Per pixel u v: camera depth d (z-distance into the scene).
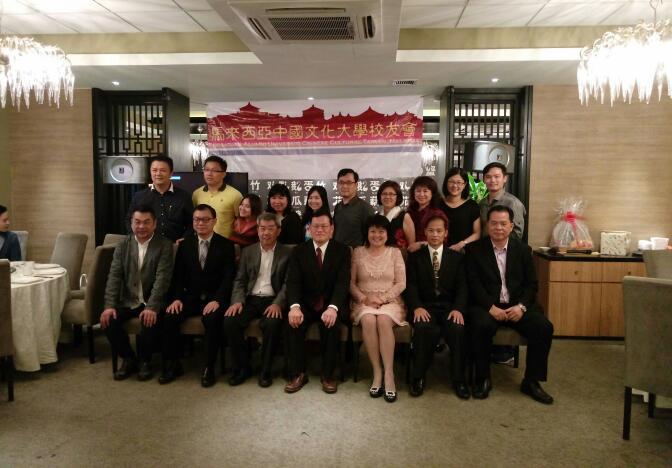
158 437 2.17
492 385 2.85
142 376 2.86
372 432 2.24
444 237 3.00
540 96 4.46
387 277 2.87
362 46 3.38
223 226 3.56
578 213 4.28
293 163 5.07
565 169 4.46
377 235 2.85
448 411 2.48
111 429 2.24
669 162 4.34
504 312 2.72
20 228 4.95
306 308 2.87
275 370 3.08
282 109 5.06
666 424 2.35
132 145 5.02
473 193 4.16
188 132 5.29
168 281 2.97
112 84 4.61
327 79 4.38
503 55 3.76
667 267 2.71
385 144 4.96
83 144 4.83
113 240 3.80
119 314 2.88
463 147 4.69
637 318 2.11
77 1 3.32
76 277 3.78
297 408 2.49
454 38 3.81
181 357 3.19
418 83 4.48
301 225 3.57
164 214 3.46
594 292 3.91
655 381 2.07
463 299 2.84
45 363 2.96
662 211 4.38
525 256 2.90
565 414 2.46
